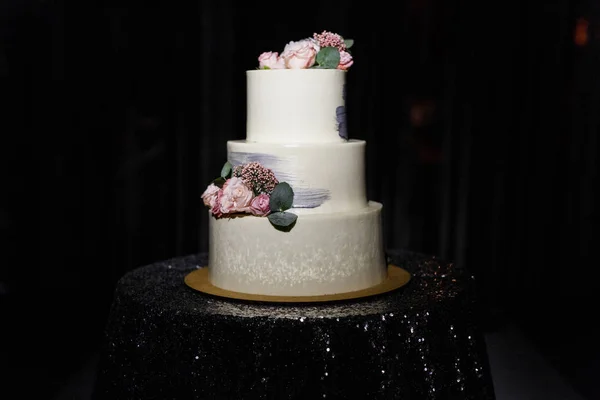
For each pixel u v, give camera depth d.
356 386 1.51
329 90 1.72
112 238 3.07
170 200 3.04
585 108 2.96
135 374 1.62
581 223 3.06
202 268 1.96
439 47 2.94
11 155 2.98
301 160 1.68
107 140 3.00
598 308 3.00
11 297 3.07
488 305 2.99
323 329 1.49
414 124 3.01
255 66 2.92
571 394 2.35
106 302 3.06
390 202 3.06
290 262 1.67
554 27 2.91
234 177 1.70
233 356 1.51
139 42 2.92
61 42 2.89
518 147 3.01
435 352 1.59
